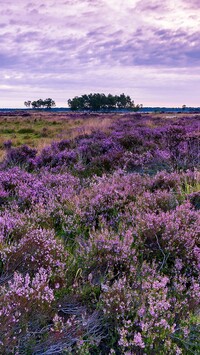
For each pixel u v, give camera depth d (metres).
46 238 3.38
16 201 5.02
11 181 5.87
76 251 3.38
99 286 2.84
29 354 2.15
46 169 7.35
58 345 2.23
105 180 6.06
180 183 5.67
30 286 2.81
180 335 2.31
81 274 3.04
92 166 7.86
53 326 2.40
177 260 3.13
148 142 9.66
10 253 3.06
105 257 3.15
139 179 5.93
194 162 7.56
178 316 2.52
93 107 141.75
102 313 2.52
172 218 3.79
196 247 3.29
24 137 17.77
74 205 4.64
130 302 2.50
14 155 8.75
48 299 2.48
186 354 2.28
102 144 9.45
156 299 2.54
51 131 20.66
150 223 3.67
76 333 2.30
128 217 4.22
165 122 19.27
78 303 2.69
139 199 4.68
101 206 4.60
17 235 3.60
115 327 2.35
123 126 16.33
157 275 2.92
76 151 8.84
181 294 2.71
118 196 4.88
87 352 2.15
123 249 3.18
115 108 146.12
